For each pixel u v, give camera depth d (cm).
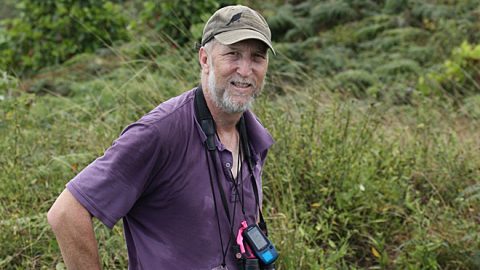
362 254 404
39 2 795
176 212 215
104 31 788
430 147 495
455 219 415
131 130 208
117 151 206
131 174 206
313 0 891
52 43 788
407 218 418
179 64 586
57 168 440
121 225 381
